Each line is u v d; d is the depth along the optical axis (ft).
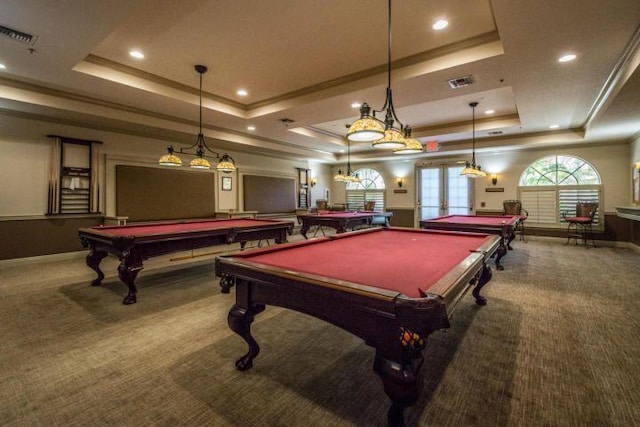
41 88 13.88
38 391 5.89
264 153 29.19
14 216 16.31
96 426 5.00
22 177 16.58
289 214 32.32
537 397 5.66
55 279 13.58
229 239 13.26
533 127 21.26
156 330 8.53
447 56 11.24
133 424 5.04
